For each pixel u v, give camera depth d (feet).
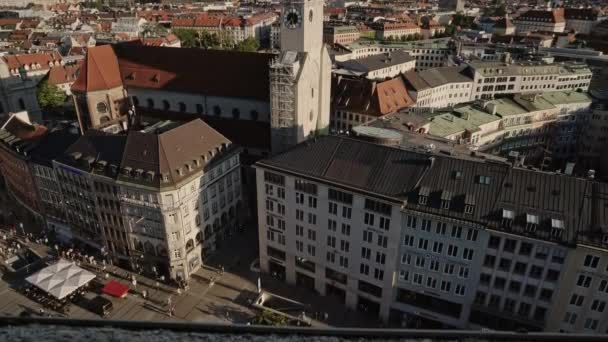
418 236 225.97
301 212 261.24
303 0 331.36
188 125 305.53
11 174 371.15
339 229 250.16
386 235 233.76
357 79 480.23
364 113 449.06
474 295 224.12
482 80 571.69
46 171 321.73
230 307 270.67
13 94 535.19
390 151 245.86
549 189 210.59
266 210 276.41
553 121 485.97
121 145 291.17
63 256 319.68
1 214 379.14
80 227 321.52
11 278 298.35
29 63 630.74
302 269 278.46
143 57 445.78
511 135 462.19
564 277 200.34
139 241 292.81
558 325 210.18
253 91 397.60
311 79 366.43
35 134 349.41
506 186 215.72
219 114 420.36
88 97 426.51
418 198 222.28
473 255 216.33
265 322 247.50
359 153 251.19
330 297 275.59
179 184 273.54
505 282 214.90
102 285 289.33
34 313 266.77
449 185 222.69
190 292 283.59
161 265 295.28
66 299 275.39
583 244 191.42
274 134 373.20
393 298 246.68
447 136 385.91
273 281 291.38
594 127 493.77
